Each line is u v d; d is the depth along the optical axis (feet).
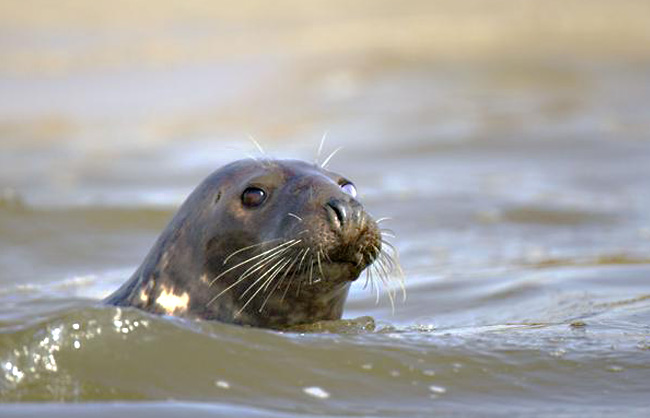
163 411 62.54
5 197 163.94
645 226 153.48
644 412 66.39
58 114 277.85
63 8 432.25
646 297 104.22
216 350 72.74
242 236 85.05
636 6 443.73
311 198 83.46
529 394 69.67
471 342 78.89
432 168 202.80
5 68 339.77
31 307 108.37
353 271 83.87
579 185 184.85
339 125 256.11
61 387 66.74
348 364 72.69
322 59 362.74
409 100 289.33
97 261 137.39
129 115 275.18
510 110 269.85
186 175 200.64
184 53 370.32
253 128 255.09
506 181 188.55
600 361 75.56
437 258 134.31
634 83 305.53
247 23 428.15
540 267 125.18
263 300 85.87
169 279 88.22
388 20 437.17
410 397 68.33
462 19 437.17
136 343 72.33
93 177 199.31
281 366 71.46
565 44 379.35
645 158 208.13
